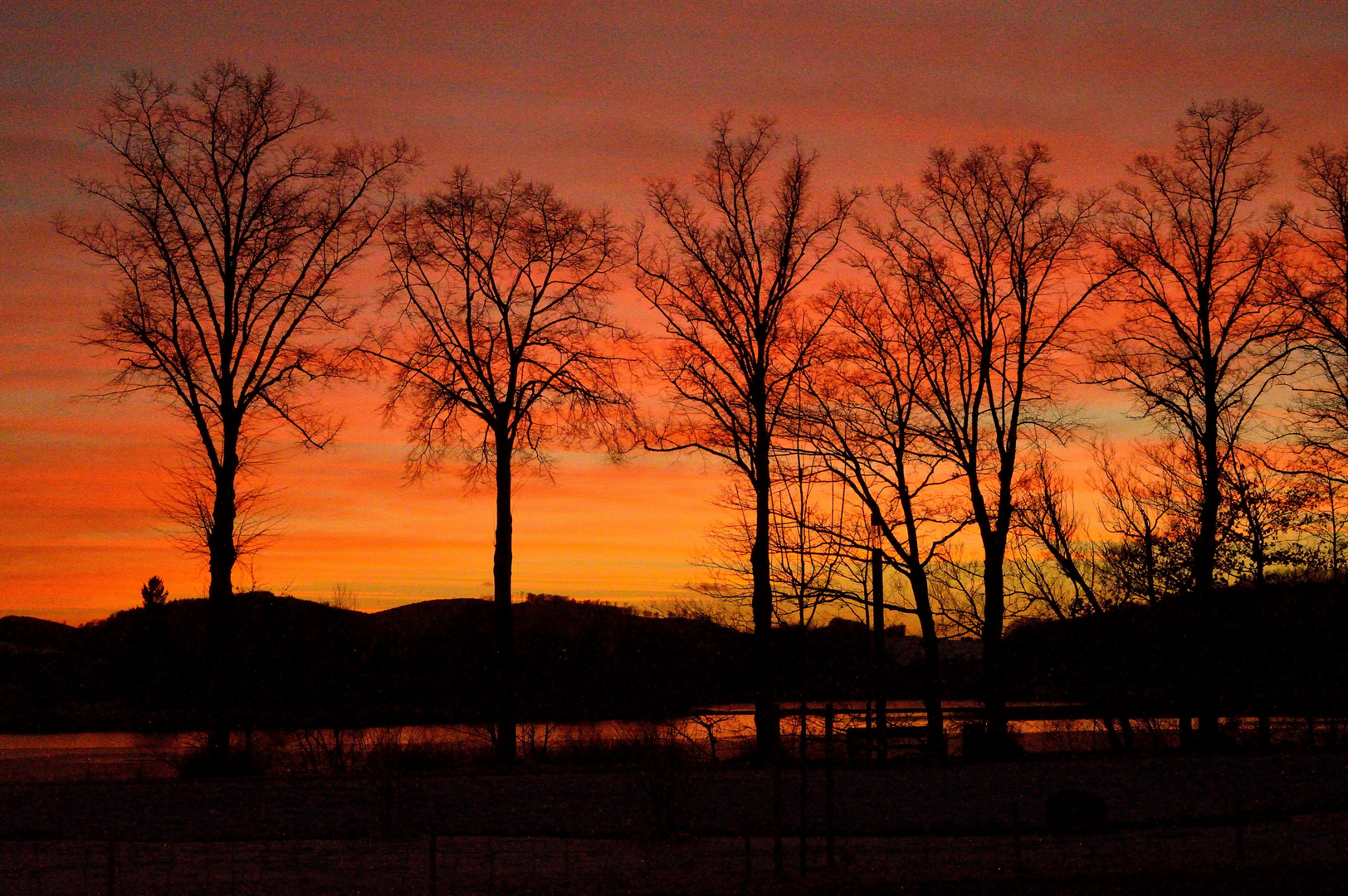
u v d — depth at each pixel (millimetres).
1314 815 16969
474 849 15211
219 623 25953
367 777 21172
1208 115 27234
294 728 25875
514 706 25891
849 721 24938
